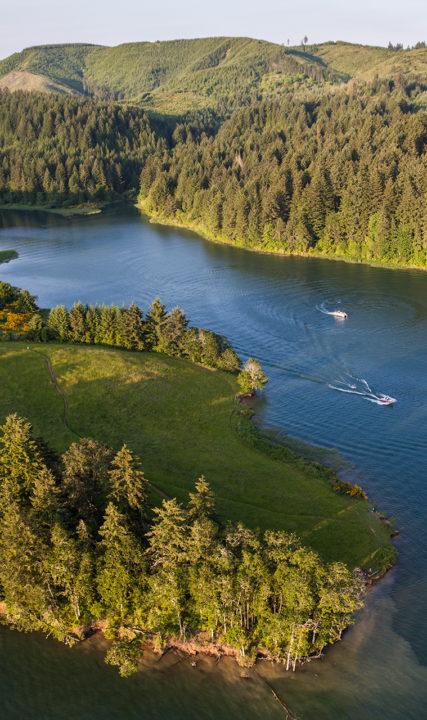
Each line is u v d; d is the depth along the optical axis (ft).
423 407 338.75
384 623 198.39
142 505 214.69
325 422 328.29
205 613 184.96
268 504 251.19
